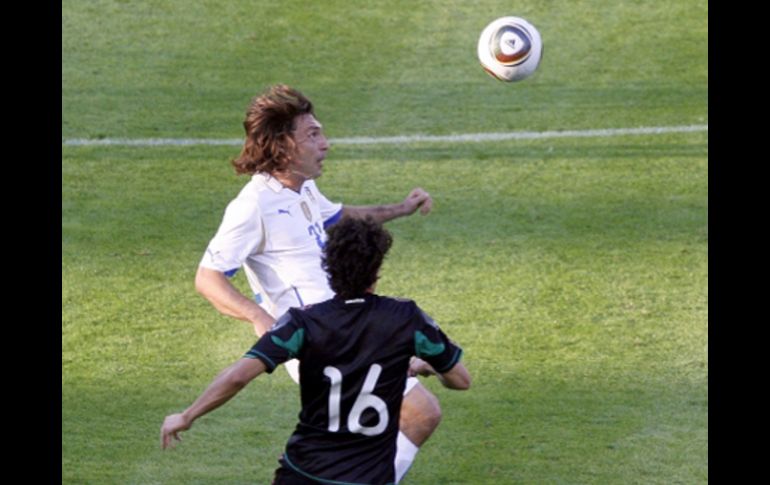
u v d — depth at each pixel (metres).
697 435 24.28
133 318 30.12
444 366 17.97
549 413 25.33
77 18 49.38
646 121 42.62
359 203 36.66
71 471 22.92
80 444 24.03
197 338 29.17
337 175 38.47
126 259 33.31
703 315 29.97
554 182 38.25
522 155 40.12
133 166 39.19
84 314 30.19
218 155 40.09
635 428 24.62
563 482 22.53
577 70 46.47
